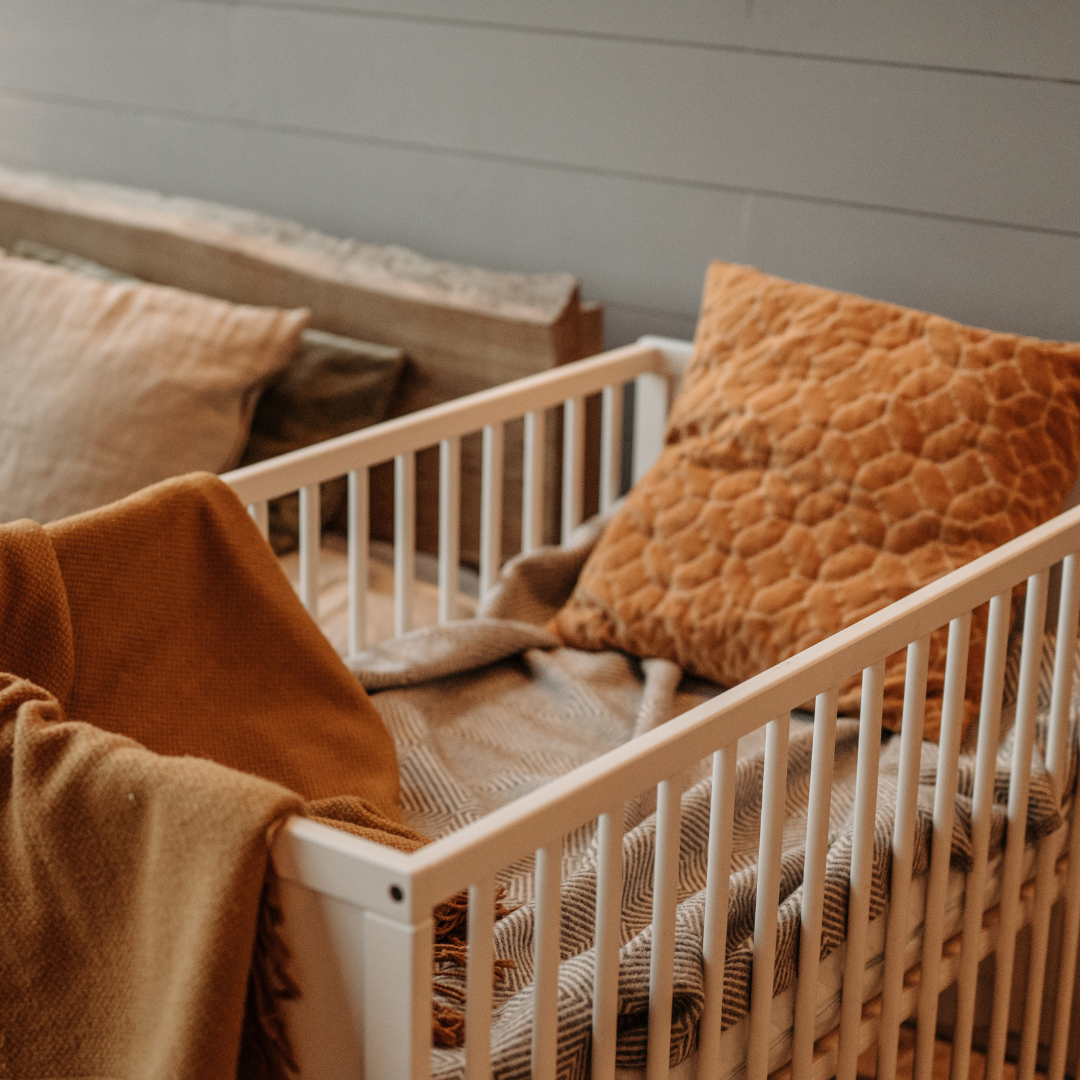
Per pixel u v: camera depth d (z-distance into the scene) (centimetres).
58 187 226
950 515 145
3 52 241
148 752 83
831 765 105
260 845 77
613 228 192
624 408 202
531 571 166
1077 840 142
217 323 188
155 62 225
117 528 113
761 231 182
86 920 85
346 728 127
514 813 81
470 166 201
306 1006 82
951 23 162
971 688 143
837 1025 120
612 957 91
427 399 191
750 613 149
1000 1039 139
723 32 176
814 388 154
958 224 168
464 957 104
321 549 193
